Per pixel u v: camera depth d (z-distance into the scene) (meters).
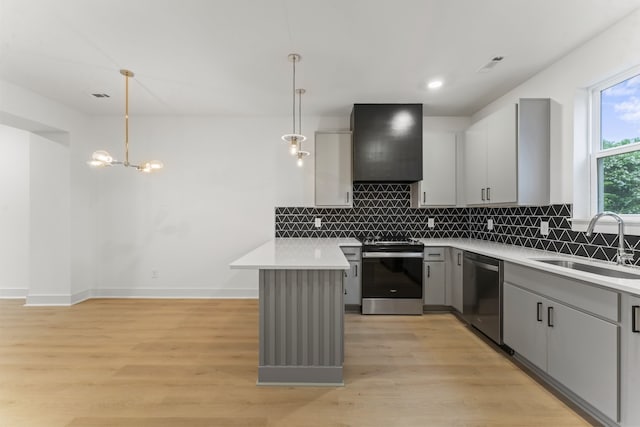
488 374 2.33
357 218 4.36
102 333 3.08
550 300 2.12
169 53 2.62
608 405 1.68
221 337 2.99
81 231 4.19
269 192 4.39
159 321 3.42
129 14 2.10
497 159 3.15
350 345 2.83
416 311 3.68
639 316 1.54
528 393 2.08
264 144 4.38
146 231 4.38
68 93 3.50
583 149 2.60
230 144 4.37
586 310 1.83
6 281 4.41
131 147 4.35
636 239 2.16
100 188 4.37
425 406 1.95
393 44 2.48
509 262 2.58
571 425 1.77
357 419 1.83
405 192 4.36
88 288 4.32
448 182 3.97
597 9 2.05
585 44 2.47
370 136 3.83
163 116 4.35
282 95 3.56
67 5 2.00
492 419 1.83
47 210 4.02
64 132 3.97
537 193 2.87
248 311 3.77
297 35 2.36
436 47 2.53
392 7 2.03
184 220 4.38
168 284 4.38
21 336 3.01
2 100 3.15
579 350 1.87
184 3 1.99
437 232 4.38
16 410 1.90
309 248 3.02
